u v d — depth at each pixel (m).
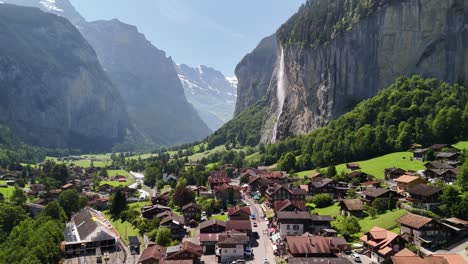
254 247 105.25
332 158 195.38
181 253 95.44
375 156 190.25
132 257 108.56
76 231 127.81
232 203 153.00
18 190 170.50
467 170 109.19
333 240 94.56
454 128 177.25
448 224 93.06
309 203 138.38
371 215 110.81
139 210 154.12
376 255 87.88
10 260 96.88
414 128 186.38
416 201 107.06
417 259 75.25
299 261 83.88
